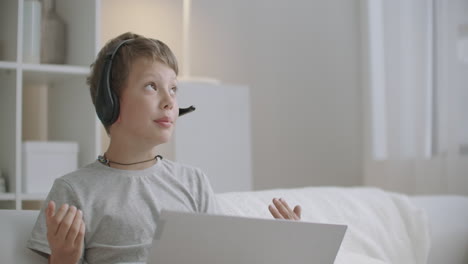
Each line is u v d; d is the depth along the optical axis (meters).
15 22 2.05
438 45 2.85
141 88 1.05
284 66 3.18
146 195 1.06
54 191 1.03
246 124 2.65
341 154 3.32
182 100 2.48
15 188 2.02
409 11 2.97
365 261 1.37
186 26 2.66
